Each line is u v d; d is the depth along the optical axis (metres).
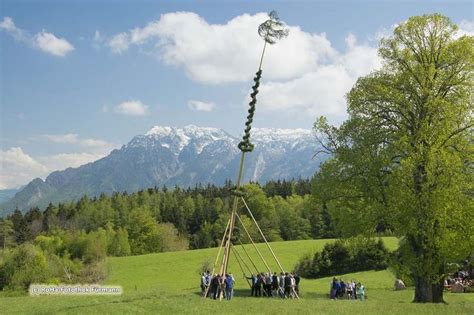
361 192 37.28
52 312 28.53
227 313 27.69
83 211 158.75
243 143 37.47
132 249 135.00
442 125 33.47
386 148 35.78
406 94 36.31
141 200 178.12
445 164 31.98
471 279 53.84
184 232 154.88
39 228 150.50
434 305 31.62
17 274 70.31
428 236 32.50
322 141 39.97
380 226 38.94
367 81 37.53
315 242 107.00
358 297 42.72
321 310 29.31
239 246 105.12
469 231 32.34
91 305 31.16
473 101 34.53
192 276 83.31
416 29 36.19
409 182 33.81
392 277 62.00
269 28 35.88
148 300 33.12
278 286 39.62
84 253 104.31
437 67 36.06
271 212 143.50
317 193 39.66
